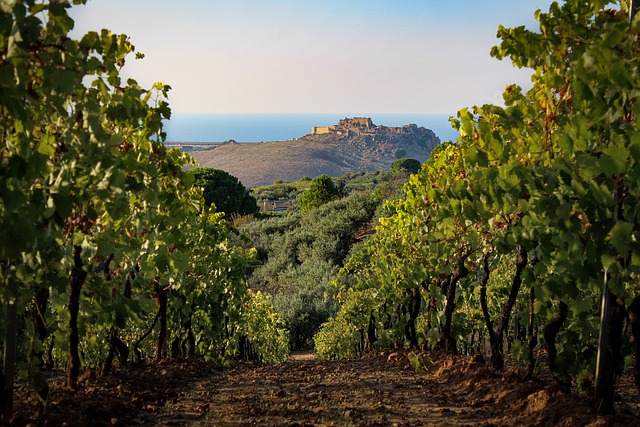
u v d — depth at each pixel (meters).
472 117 5.47
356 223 32.47
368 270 12.70
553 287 4.34
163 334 8.97
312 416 5.23
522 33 4.50
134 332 8.58
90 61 3.84
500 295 8.91
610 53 3.51
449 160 8.02
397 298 10.56
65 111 3.73
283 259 31.41
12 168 3.20
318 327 24.89
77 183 4.02
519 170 4.32
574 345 4.88
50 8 3.37
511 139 5.24
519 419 4.75
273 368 10.72
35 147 3.76
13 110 3.14
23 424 3.97
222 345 11.98
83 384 5.91
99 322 5.18
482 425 4.73
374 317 13.12
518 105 5.15
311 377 8.62
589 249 3.90
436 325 9.15
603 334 4.29
